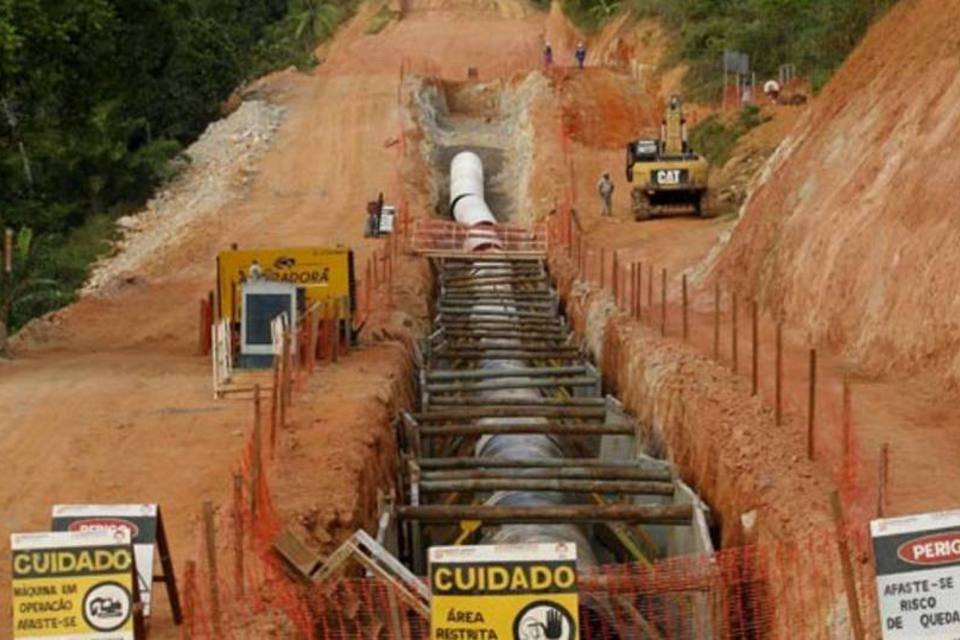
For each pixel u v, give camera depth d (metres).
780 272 31.23
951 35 30.16
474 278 44.50
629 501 25.44
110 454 21.67
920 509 17.11
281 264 30.12
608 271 40.00
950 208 24.98
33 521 18.61
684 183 46.59
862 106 32.59
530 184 55.41
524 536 21.78
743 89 58.09
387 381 26.97
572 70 68.69
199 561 16.70
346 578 16.50
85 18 33.69
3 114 37.75
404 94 69.62
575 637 10.62
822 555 16.09
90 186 55.25
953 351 22.98
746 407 22.88
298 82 74.62
